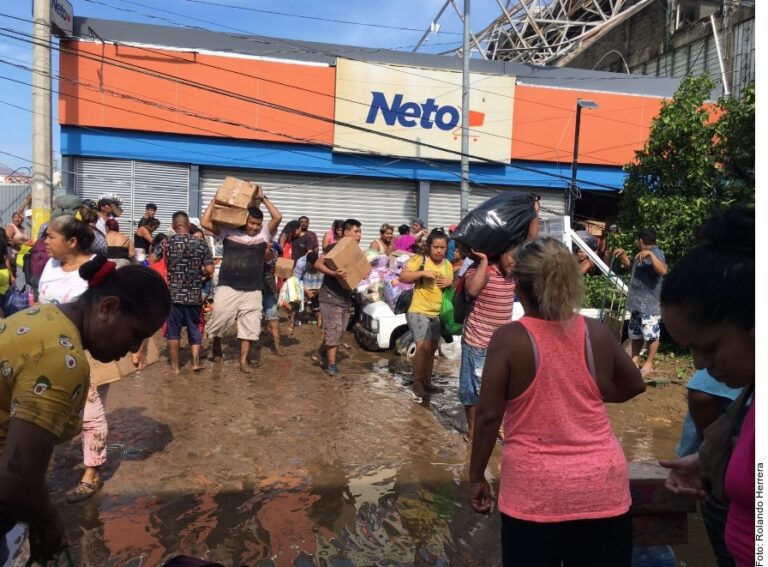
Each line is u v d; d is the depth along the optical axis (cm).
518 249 250
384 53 1611
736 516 157
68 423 208
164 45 1459
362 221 1648
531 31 2431
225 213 680
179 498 400
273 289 834
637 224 1004
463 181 1481
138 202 1479
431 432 547
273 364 786
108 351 210
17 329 188
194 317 713
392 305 885
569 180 1542
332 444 506
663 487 260
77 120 1419
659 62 1933
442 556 340
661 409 650
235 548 340
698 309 154
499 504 234
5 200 1777
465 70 1466
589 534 230
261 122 1527
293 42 1552
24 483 180
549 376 225
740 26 1633
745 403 183
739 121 899
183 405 593
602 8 2347
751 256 152
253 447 493
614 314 878
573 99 1716
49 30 1171
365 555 338
